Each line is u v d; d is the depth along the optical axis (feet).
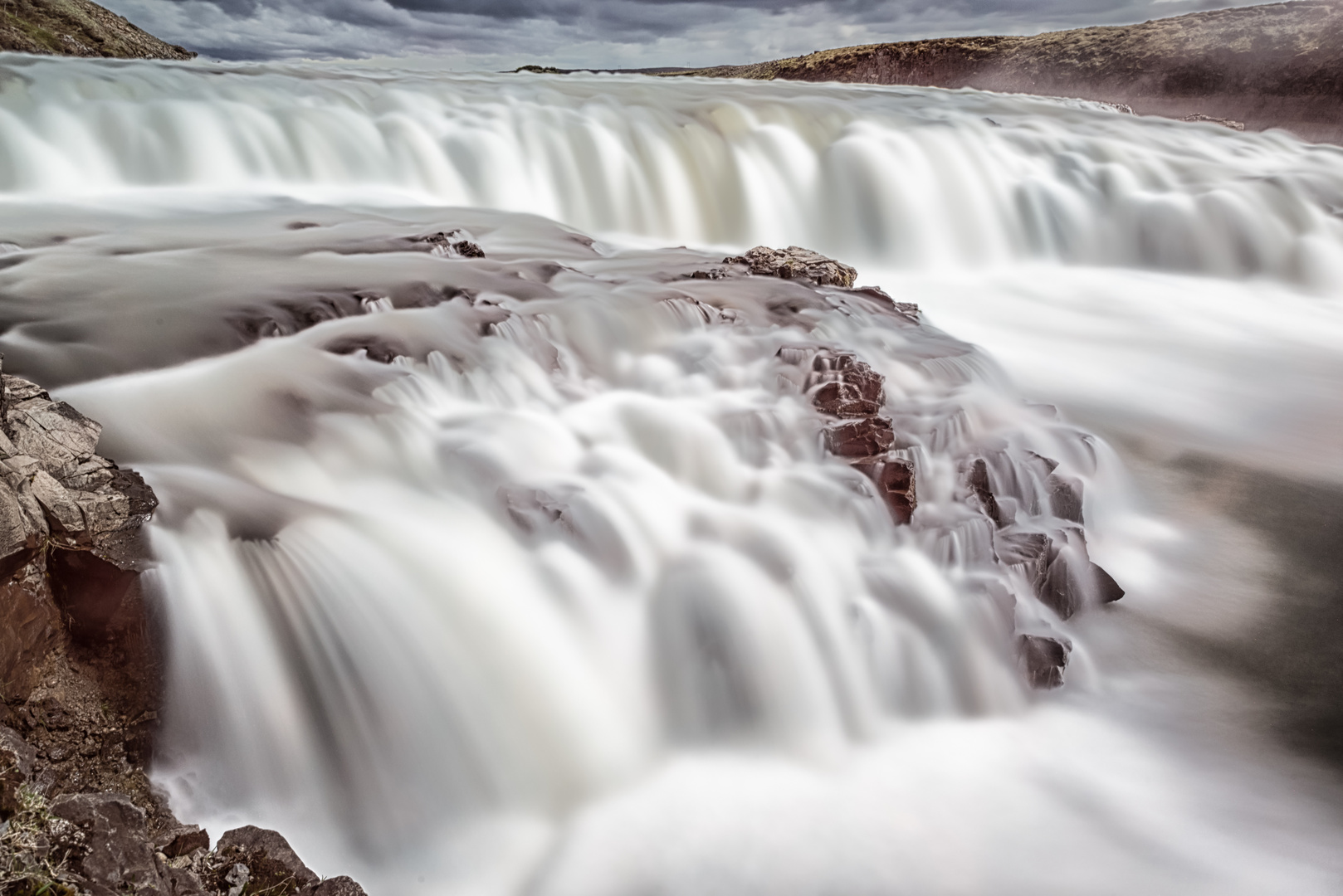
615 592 26.23
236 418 27.14
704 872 21.31
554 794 22.88
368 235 47.01
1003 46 198.29
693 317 38.58
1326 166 90.99
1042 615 30.78
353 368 30.27
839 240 71.67
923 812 23.66
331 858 20.34
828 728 25.98
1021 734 26.84
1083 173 79.71
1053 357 54.44
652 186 68.49
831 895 20.93
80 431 22.80
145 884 15.02
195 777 20.26
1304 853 23.02
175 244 43.19
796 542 28.60
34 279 36.19
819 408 33.71
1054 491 34.35
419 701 22.22
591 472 29.63
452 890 20.31
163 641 20.26
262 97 66.85
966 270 72.18
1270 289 73.41
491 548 25.66
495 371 32.40
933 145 76.59
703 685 25.63
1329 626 31.89
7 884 13.55
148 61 81.41
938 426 34.71
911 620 27.99
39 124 56.39
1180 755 26.37
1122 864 22.38
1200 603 32.94
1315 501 39.01
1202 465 41.60
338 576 22.47
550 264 43.14
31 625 18.80
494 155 65.21
